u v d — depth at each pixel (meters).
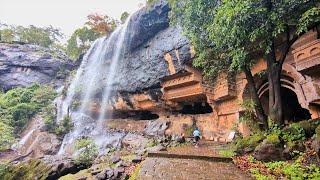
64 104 31.72
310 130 9.72
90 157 14.36
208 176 8.37
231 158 10.77
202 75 20.67
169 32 22.06
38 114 29.69
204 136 20.88
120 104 27.28
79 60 35.69
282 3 9.91
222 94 19.25
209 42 14.02
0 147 21.23
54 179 12.46
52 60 40.78
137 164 11.48
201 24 13.66
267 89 17.45
